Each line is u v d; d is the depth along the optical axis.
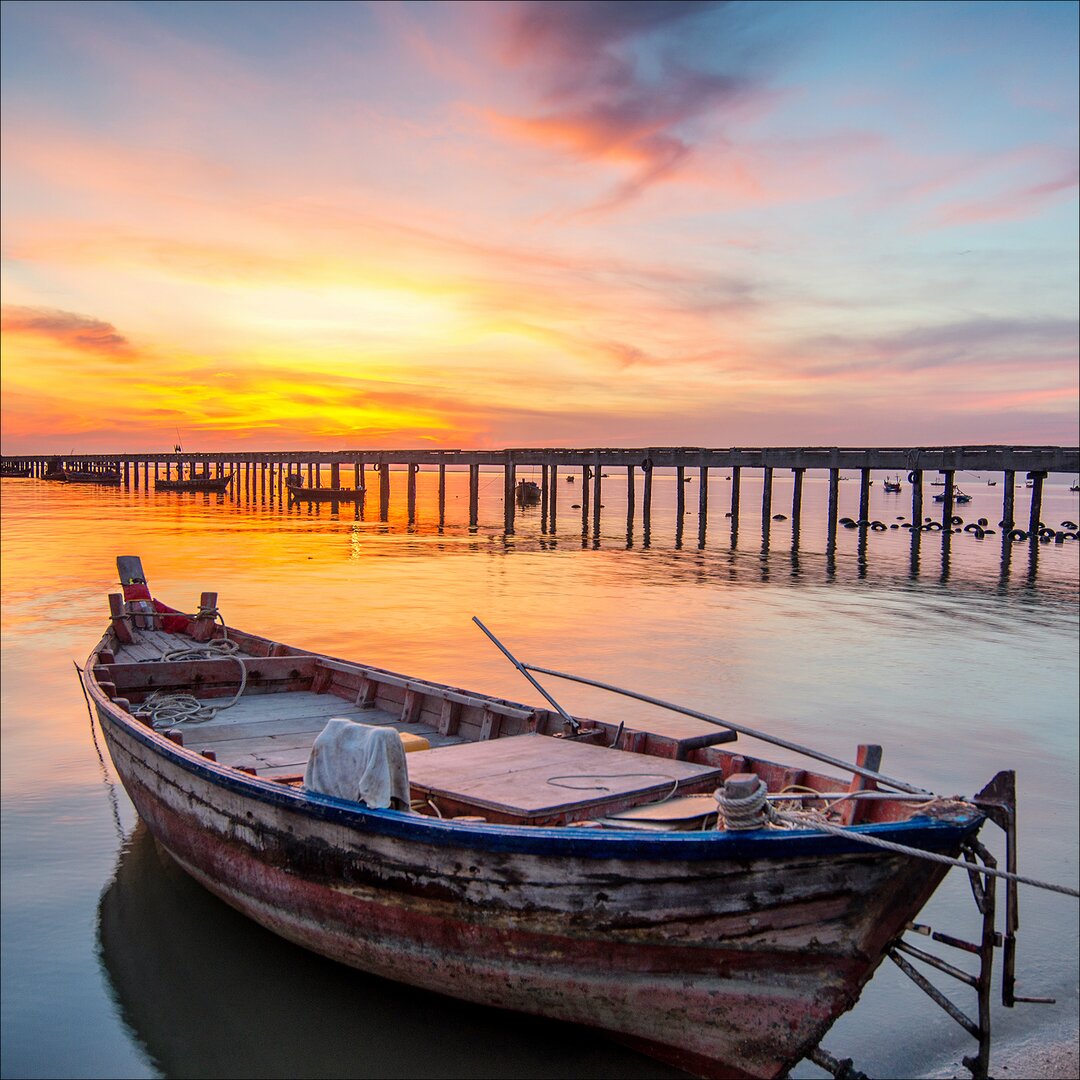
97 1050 6.48
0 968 7.43
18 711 14.19
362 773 6.48
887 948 5.81
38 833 9.80
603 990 6.02
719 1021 5.92
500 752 7.64
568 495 110.31
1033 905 8.70
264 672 11.55
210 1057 6.46
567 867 5.79
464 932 6.20
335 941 6.92
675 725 13.74
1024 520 72.25
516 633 20.42
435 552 37.62
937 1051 6.74
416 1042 6.65
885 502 101.88
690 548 40.81
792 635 20.70
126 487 108.38
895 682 16.53
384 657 17.91
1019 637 20.88
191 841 8.05
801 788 6.77
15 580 28.45
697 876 5.58
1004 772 5.73
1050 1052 6.67
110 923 8.12
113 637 13.09
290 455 79.88
